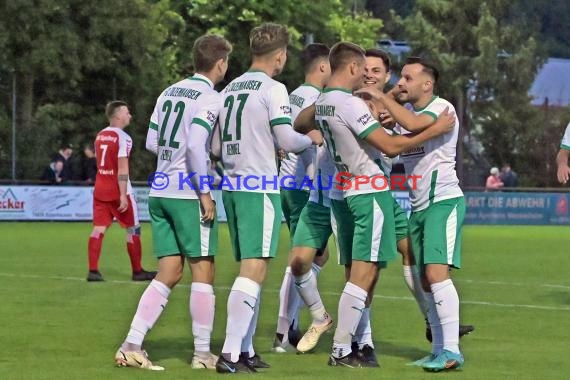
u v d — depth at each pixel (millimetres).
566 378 19344
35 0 89062
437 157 20609
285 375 19641
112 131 36750
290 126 20094
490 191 90188
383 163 21438
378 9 170500
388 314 28547
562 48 164375
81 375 19391
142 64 95562
